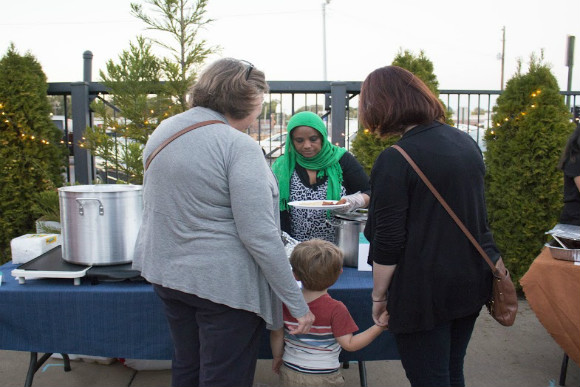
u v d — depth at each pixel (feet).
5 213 12.11
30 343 6.29
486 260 4.68
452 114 13.30
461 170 4.45
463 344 5.15
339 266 5.45
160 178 4.35
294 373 5.65
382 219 4.53
